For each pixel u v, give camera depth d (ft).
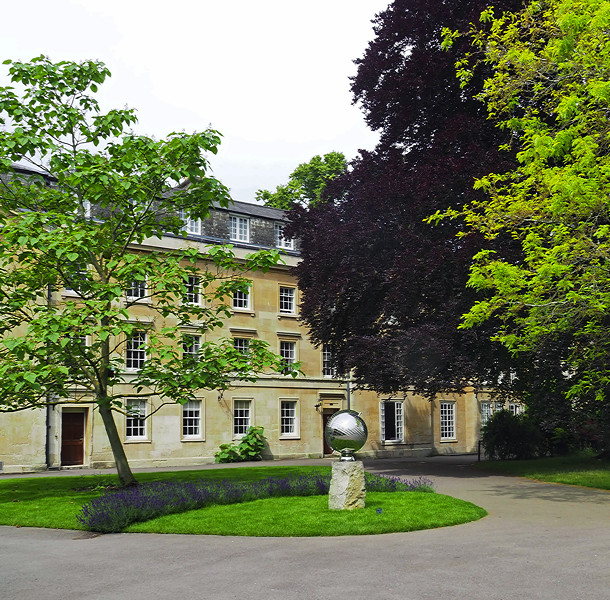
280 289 123.03
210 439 109.19
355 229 74.28
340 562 27.96
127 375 101.19
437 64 73.05
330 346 83.61
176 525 37.35
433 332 65.62
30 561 29.99
